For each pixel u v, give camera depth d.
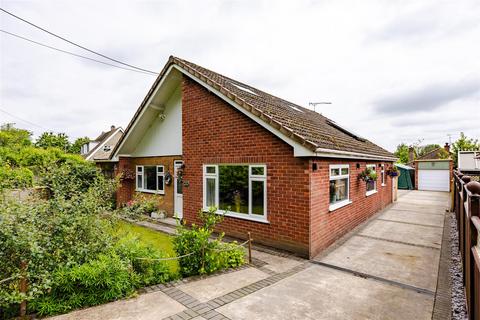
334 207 8.37
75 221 4.94
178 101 11.93
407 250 7.64
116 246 5.34
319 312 4.33
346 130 14.92
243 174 8.52
